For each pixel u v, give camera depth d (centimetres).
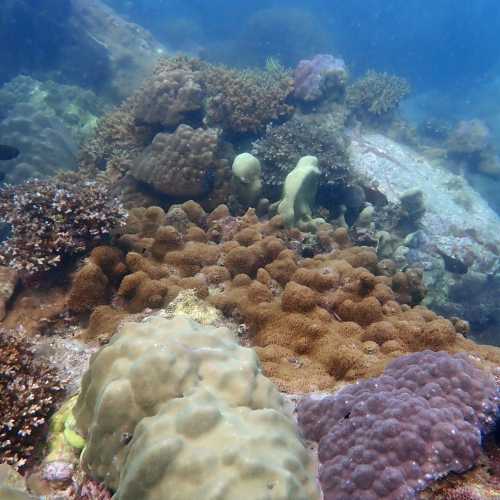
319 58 155
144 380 39
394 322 65
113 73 207
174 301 66
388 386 43
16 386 48
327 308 70
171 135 107
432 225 146
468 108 337
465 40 448
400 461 36
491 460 38
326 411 44
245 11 452
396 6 455
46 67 212
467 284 135
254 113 128
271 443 36
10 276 68
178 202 107
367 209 117
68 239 68
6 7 195
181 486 33
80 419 44
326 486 37
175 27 381
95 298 67
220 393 41
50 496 40
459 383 41
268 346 61
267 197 116
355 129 171
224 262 77
